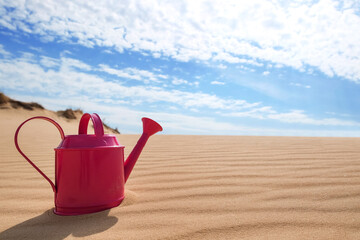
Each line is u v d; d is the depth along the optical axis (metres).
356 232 1.21
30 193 1.82
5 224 1.35
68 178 1.47
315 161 2.59
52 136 5.28
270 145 3.74
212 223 1.30
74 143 1.49
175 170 2.34
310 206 1.50
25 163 2.70
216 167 2.42
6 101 12.48
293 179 2.00
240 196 1.67
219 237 1.16
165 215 1.40
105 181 1.51
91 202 1.46
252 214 1.40
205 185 1.90
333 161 2.57
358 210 1.44
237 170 2.30
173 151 3.31
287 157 2.81
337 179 1.98
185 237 1.17
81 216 1.42
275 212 1.42
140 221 1.34
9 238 1.20
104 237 1.18
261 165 2.47
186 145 3.85
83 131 1.75
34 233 1.24
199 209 1.48
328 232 1.21
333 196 1.65
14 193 1.82
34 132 5.96
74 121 14.06
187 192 1.76
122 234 1.20
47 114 13.30
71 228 1.28
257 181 1.97
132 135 6.19
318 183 1.89
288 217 1.36
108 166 1.53
